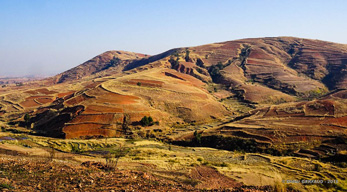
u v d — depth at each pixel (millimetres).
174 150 61500
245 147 67062
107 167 22969
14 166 20641
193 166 35562
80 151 53562
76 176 19172
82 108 100250
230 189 19656
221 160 47031
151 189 17672
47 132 90188
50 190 15773
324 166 42281
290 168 38625
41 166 21250
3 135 70688
